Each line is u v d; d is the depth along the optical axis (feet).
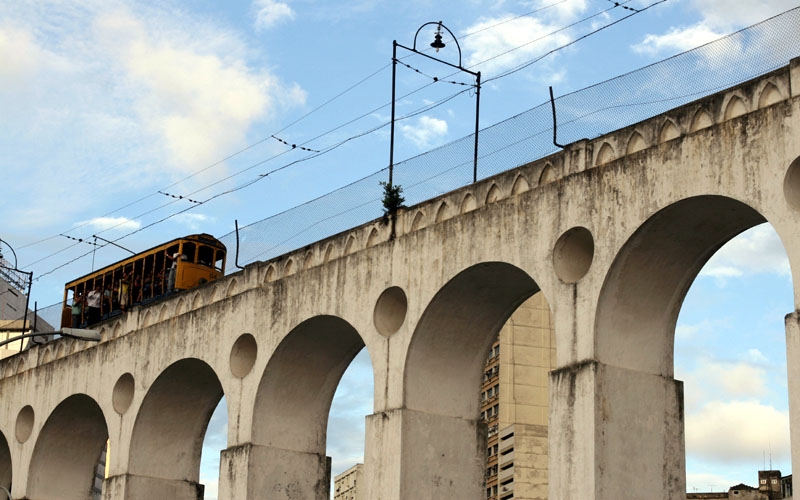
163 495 153.79
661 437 108.17
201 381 152.56
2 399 177.37
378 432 123.44
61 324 186.60
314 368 139.85
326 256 134.82
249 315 141.79
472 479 123.85
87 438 171.42
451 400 124.67
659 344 110.11
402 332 123.95
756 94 100.22
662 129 106.01
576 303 109.19
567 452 106.73
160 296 170.71
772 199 97.25
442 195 123.85
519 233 115.44
